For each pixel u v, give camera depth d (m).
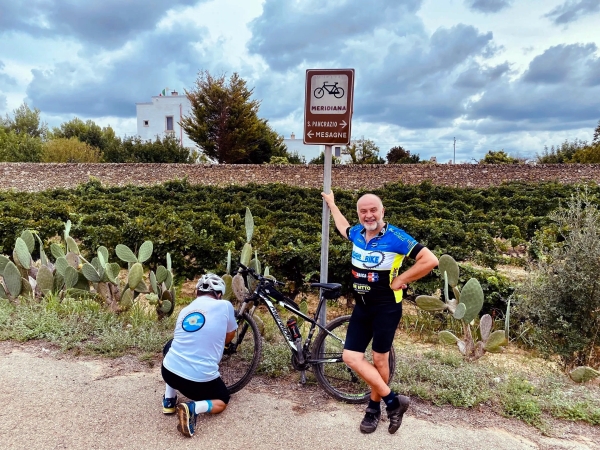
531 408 3.36
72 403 3.30
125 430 2.99
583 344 4.09
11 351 4.22
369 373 2.98
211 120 33.78
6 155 31.67
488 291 5.69
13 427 2.97
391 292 2.98
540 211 16.56
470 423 3.24
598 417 3.30
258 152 37.59
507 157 36.53
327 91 3.52
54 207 10.54
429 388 3.70
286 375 3.91
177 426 2.93
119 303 5.24
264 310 5.75
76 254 5.68
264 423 3.13
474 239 9.02
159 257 7.18
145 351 4.30
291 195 19.17
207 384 3.10
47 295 5.42
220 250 6.83
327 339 3.74
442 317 5.79
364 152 47.03
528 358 4.87
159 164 25.17
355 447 2.88
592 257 4.00
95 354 4.20
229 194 18.92
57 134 43.19
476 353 4.35
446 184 24.28
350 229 3.23
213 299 3.36
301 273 6.57
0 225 8.27
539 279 4.48
